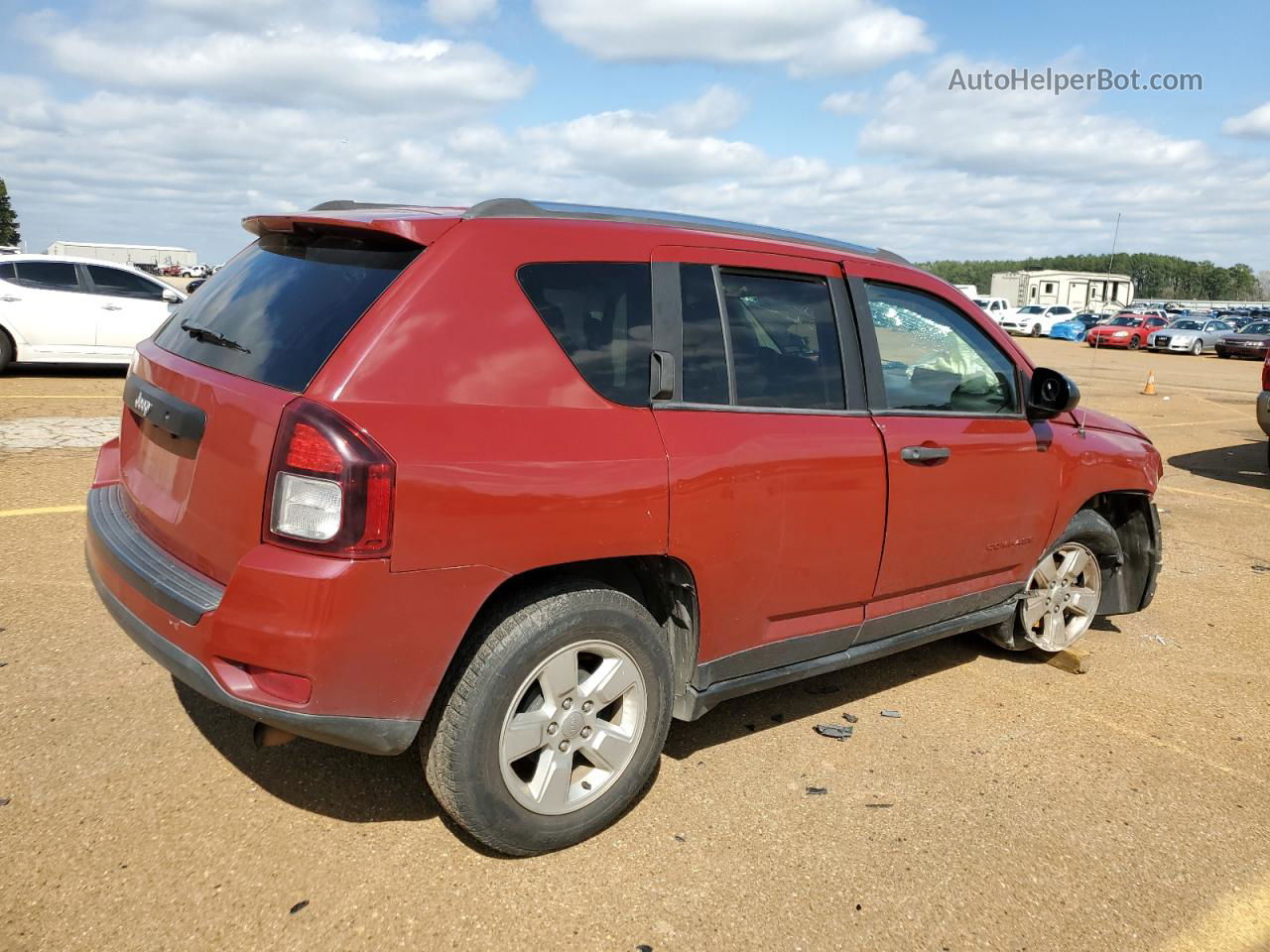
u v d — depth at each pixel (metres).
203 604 2.41
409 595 2.34
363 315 2.44
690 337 2.98
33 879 2.50
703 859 2.82
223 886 2.53
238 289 2.92
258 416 2.37
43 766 3.04
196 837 2.74
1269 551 7.05
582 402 2.68
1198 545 7.16
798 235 3.55
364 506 2.26
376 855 2.72
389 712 2.40
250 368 2.54
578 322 2.74
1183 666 4.71
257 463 2.35
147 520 2.86
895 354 3.60
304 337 2.49
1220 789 3.47
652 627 2.85
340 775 3.13
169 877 2.55
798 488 3.12
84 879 2.52
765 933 2.51
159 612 2.53
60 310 12.11
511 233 2.68
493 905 2.54
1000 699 4.18
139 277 12.80
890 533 3.47
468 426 2.44
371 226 2.58
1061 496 4.25
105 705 3.47
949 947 2.51
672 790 3.20
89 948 2.27
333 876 2.61
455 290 2.52
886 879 2.78
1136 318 39.28
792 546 3.15
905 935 2.54
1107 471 4.48
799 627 3.34
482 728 2.52
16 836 2.67
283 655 2.29
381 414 2.33
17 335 11.92
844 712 3.95
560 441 2.58
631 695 2.86
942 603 3.87
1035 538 4.21
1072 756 3.67
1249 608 5.69
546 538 2.53
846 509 3.29
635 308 2.87
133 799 2.90
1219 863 2.99
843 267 3.50
